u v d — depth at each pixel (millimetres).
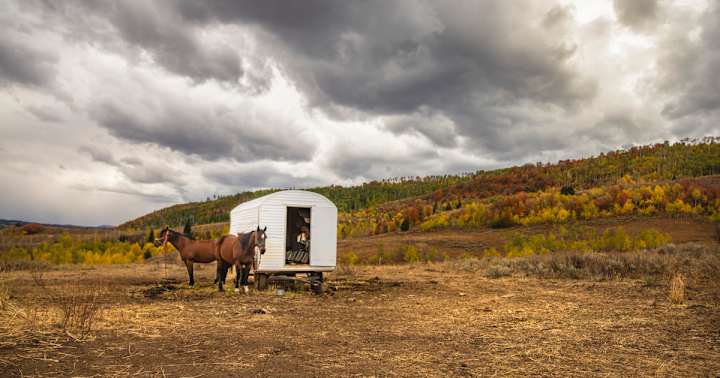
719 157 140000
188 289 14422
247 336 7449
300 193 15172
